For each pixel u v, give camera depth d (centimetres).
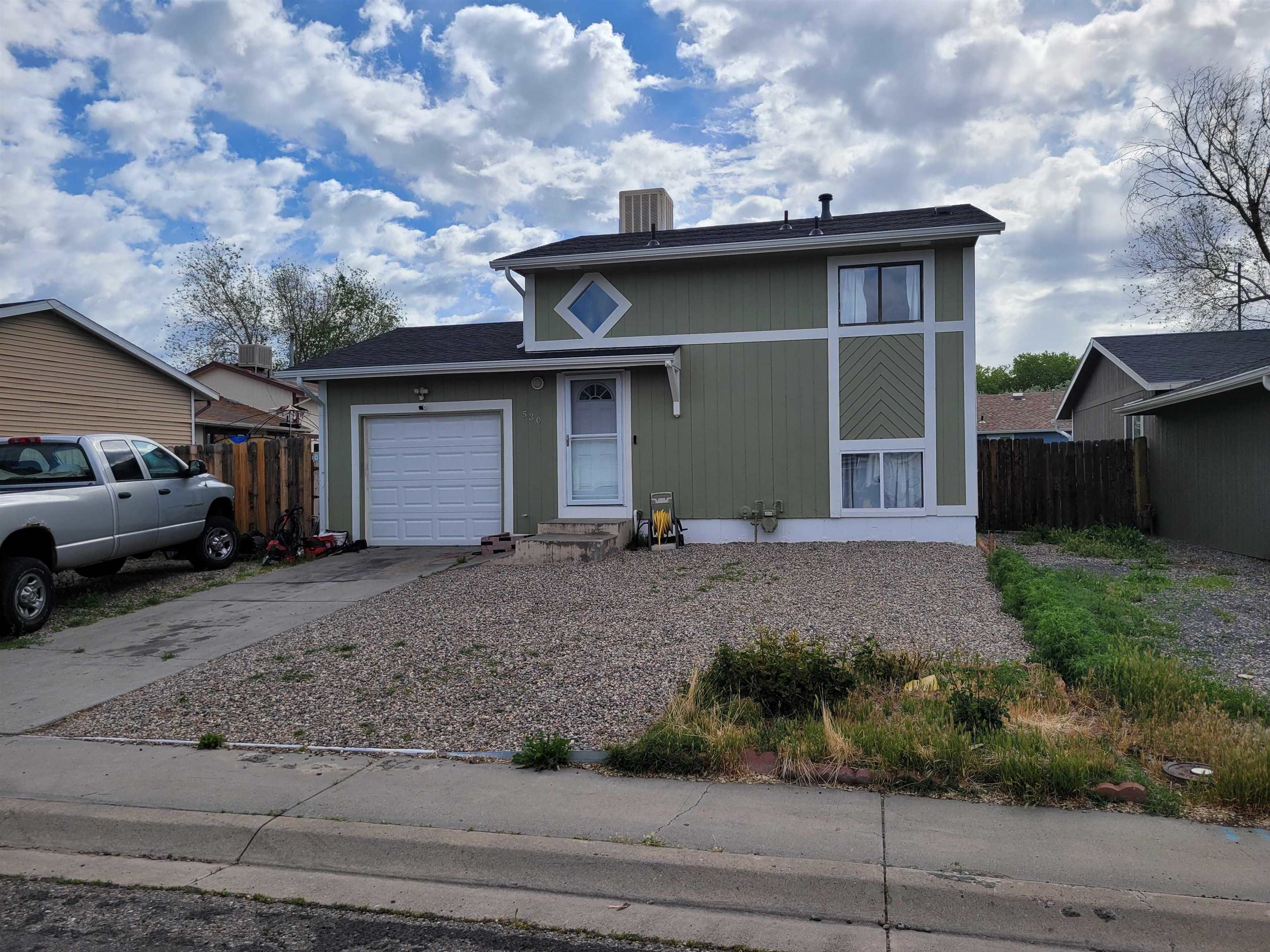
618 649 704
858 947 332
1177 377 1603
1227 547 1328
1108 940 328
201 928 359
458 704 604
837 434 1270
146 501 1059
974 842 391
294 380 1394
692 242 1323
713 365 1301
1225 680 607
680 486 1306
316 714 600
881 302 1265
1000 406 3878
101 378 1558
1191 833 396
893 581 959
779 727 517
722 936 343
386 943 345
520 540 1162
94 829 446
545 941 344
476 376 1353
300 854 419
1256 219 2177
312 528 1452
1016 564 952
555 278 1360
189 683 682
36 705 645
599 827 416
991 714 497
